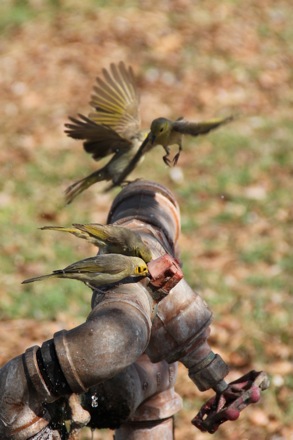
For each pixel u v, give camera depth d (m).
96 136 7.39
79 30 21.72
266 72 20.72
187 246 13.95
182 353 5.77
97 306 4.98
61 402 5.00
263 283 12.87
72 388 4.69
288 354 11.19
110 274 5.21
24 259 13.30
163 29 22.00
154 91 19.56
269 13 23.44
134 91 7.59
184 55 21.00
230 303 12.31
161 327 5.71
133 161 7.50
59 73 20.08
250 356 11.16
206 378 5.83
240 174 16.30
